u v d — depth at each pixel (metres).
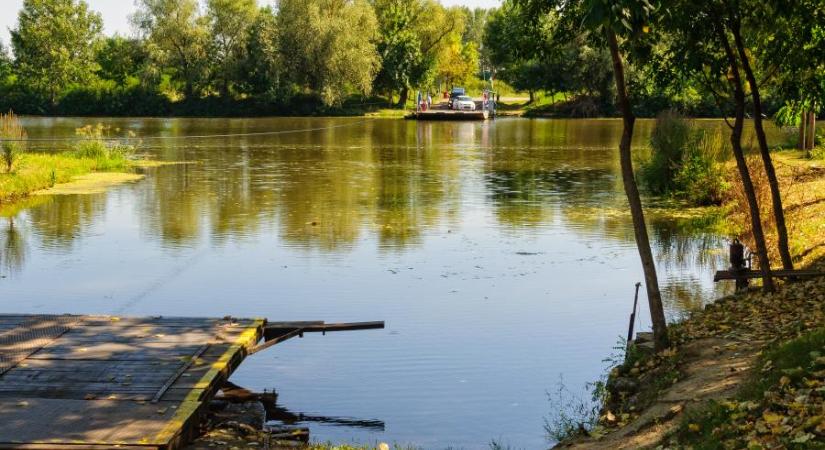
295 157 44.47
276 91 85.94
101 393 10.34
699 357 11.20
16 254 21.20
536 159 43.34
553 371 12.87
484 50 133.00
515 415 11.20
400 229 24.19
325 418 11.20
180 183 33.84
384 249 21.62
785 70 14.92
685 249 21.58
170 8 87.81
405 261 20.28
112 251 21.50
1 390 10.41
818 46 14.12
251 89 89.06
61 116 88.50
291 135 60.56
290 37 84.94
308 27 84.00
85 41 97.00
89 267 19.83
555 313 15.98
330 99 84.50
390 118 82.81
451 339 14.43
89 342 12.30
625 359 12.47
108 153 40.03
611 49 11.88
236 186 33.03
